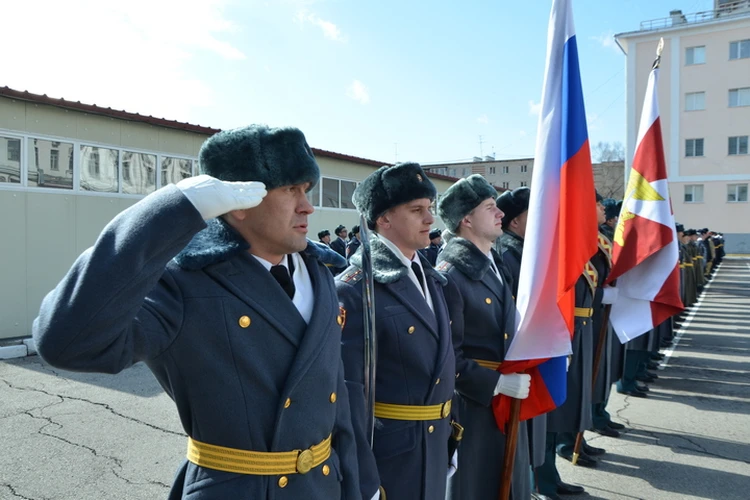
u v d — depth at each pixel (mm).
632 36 31078
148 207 1114
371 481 1645
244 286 1328
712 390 5836
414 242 2236
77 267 1081
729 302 13117
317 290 1496
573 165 2598
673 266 4316
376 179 2262
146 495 3182
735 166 30047
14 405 4777
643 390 5738
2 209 7109
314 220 12547
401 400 2057
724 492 3520
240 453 1287
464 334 2693
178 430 4195
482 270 2693
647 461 4012
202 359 1267
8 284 7180
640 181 4480
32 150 7375
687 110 30922
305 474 1351
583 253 2549
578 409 3570
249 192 1224
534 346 2523
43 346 1028
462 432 2475
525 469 2713
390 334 2062
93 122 7988
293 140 1378
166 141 8906
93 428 4223
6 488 3246
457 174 52938
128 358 1145
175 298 1254
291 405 1336
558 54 2680
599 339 4180
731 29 29609
